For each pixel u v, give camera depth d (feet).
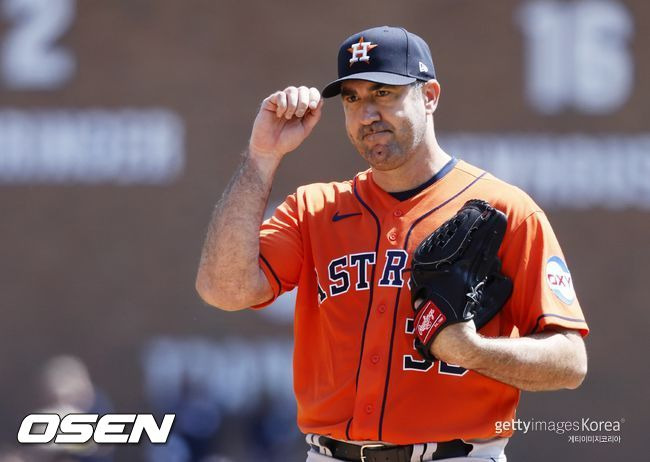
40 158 123.03
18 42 122.83
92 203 123.34
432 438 36.47
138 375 121.90
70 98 123.13
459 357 34.53
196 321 122.52
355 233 38.96
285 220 40.73
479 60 122.52
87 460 83.51
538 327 36.73
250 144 39.68
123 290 122.93
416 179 39.06
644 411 121.80
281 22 123.75
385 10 123.03
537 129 122.21
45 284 122.93
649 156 121.70
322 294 38.75
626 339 122.42
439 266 35.19
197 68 123.65
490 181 38.96
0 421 120.88
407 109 37.63
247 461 117.80
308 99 39.34
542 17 122.21
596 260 122.72
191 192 123.44
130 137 123.44
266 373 121.29
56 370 90.07
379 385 36.88
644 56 122.01
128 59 123.34
